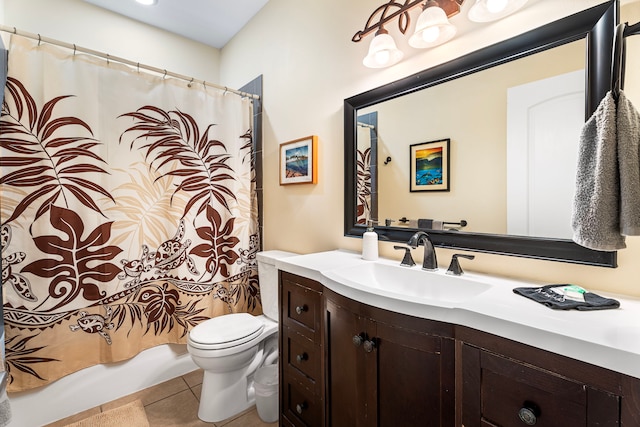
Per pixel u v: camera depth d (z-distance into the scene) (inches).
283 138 84.4
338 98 68.2
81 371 68.2
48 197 63.0
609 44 34.5
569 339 24.1
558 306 30.3
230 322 72.2
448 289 43.7
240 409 68.4
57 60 64.1
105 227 70.0
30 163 61.3
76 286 66.6
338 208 69.0
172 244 79.6
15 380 60.6
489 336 28.8
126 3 88.7
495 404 28.5
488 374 29.0
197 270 82.6
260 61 92.8
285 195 84.7
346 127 65.4
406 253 51.6
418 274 47.4
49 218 63.2
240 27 101.5
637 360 21.2
